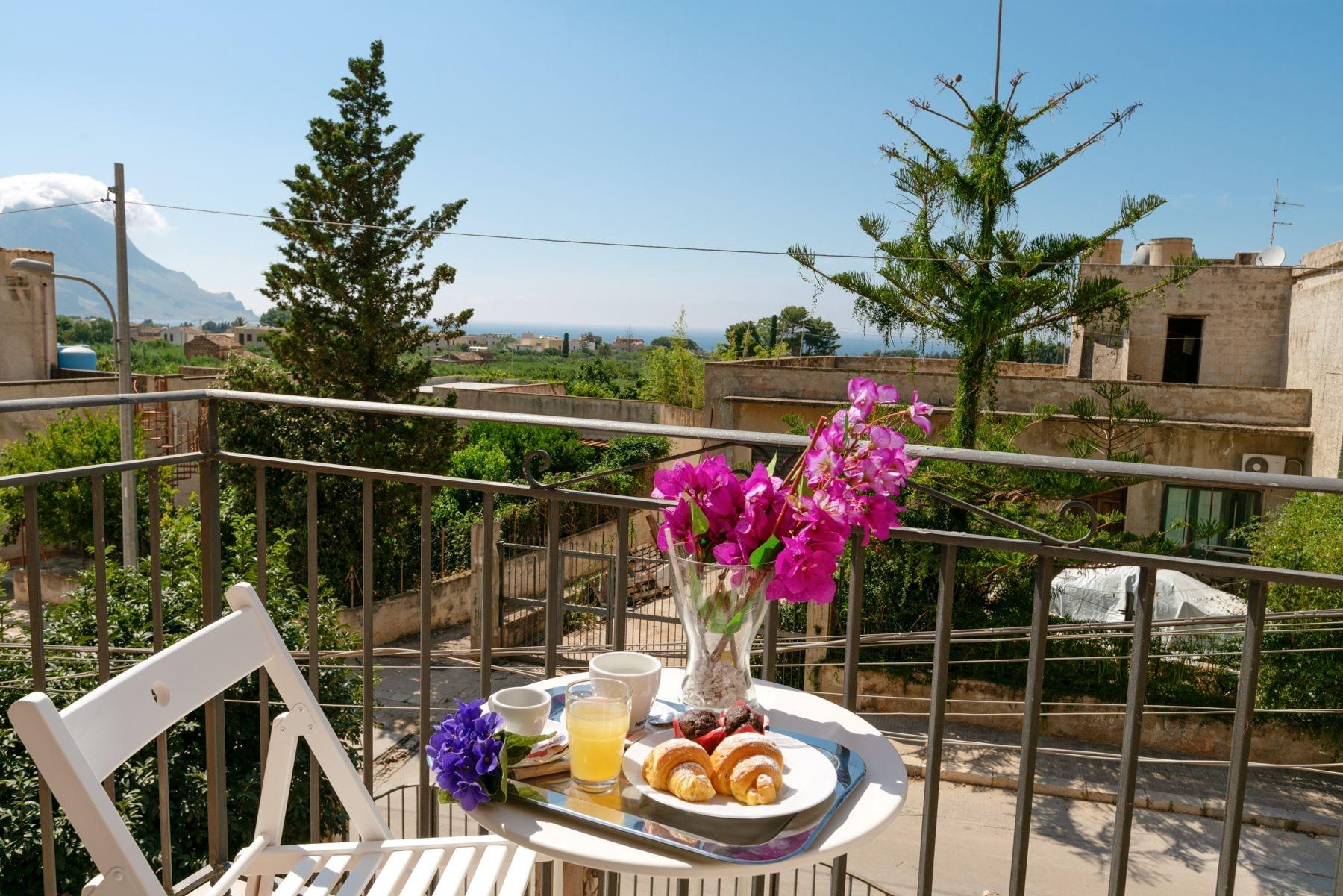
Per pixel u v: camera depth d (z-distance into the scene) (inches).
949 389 642.2
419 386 653.3
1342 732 406.3
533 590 580.4
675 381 1213.7
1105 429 553.3
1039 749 428.1
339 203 629.6
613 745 52.5
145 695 52.2
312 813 73.3
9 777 248.4
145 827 254.4
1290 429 597.6
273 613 329.4
